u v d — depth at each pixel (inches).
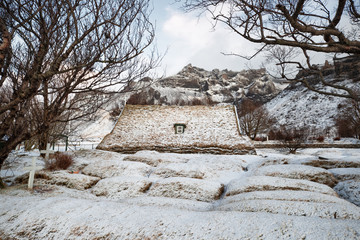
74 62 167.5
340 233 86.6
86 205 138.9
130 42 149.6
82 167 402.0
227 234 96.9
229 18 154.6
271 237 90.7
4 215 129.6
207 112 843.4
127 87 178.5
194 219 114.0
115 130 766.5
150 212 126.0
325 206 132.6
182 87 7765.8
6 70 158.7
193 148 689.6
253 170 346.9
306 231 91.1
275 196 171.5
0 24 131.6
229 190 235.1
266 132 1817.2
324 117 2519.7
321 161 346.0
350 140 1314.0
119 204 143.3
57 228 115.2
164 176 331.3
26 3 131.3
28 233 114.6
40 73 146.9
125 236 105.0
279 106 3777.1
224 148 679.1
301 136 954.1
